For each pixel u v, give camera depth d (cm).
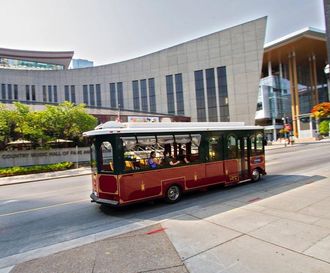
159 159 981
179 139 1038
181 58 6231
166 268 490
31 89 6894
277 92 7581
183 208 918
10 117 2662
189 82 6144
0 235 767
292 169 1692
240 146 1261
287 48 6756
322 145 4328
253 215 750
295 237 582
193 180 1070
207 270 472
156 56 6494
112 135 901
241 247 552
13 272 518
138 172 927
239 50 5678
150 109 6556
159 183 973
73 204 1112
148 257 540
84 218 887
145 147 951
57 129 2908
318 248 526
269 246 548
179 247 576
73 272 500
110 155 913
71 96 7094
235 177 1225
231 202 924
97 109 4394
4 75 6606
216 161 1155
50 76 7062
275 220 695
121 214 904
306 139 6850
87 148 3180
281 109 7606
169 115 5653
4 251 641
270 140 7381
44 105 3712
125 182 898
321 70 8850
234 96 5716
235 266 479
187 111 6153
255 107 5550
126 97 6800
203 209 866
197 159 1091
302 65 8456
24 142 2808
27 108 2812
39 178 2152
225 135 1200
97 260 543
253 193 1051
